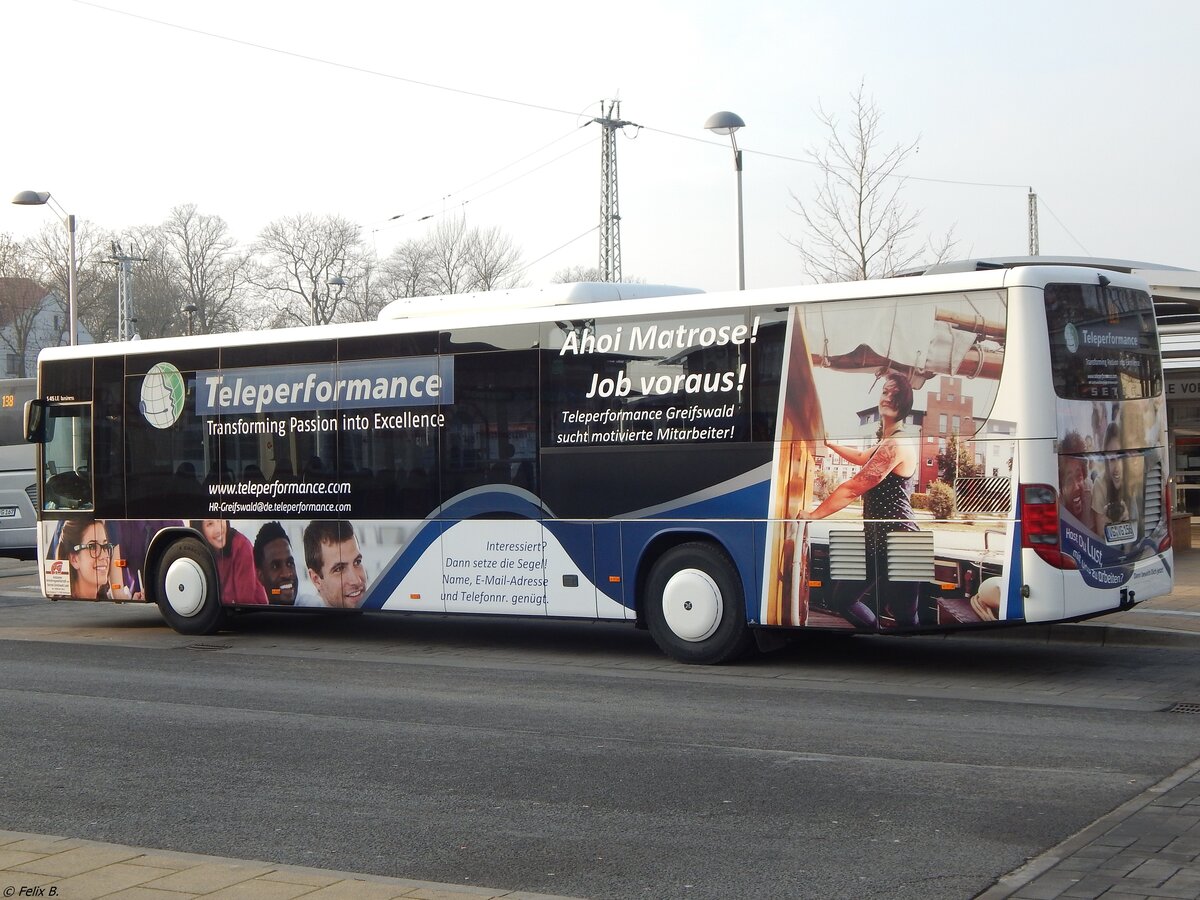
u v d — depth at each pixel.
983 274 10.95
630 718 9.88
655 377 12.48
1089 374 11.16
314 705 10.69
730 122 21.61
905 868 6.04
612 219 34.19
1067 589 10.73
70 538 16.08
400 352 13.90
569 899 5.53
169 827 7.02
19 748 9.11
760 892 5.75
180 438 15.34
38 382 16.30
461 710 10.35
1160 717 9.59
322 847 6.59
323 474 14.34
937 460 11.08
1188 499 22.59
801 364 11.74
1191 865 5.84
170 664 13.26
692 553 12.30
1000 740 8.83
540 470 13.03
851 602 11.45
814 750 8.63
